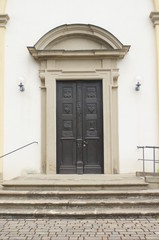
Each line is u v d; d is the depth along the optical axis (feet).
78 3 31.09
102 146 30.32
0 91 30.12
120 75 30.45
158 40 30.17
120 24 30.86
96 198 22.11
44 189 23.39
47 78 30.19
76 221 19.51
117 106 30.17
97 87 30.86
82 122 30.63
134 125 30.01
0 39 30.60
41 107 30.22
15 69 30.53
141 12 30.94
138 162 29.76
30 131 30.07
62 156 30.40
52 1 31.12
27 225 18.67
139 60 30.53
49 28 30.94
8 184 23.56
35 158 29.91
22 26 30.94
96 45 30.68
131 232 17.01
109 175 28.32
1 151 29.66
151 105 30.14
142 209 20.81
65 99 30.81
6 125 30.07
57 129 30.53
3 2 30.96
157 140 29.86
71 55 30.04
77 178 26.48
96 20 30.94
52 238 16.15
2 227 18.28
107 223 18.92
